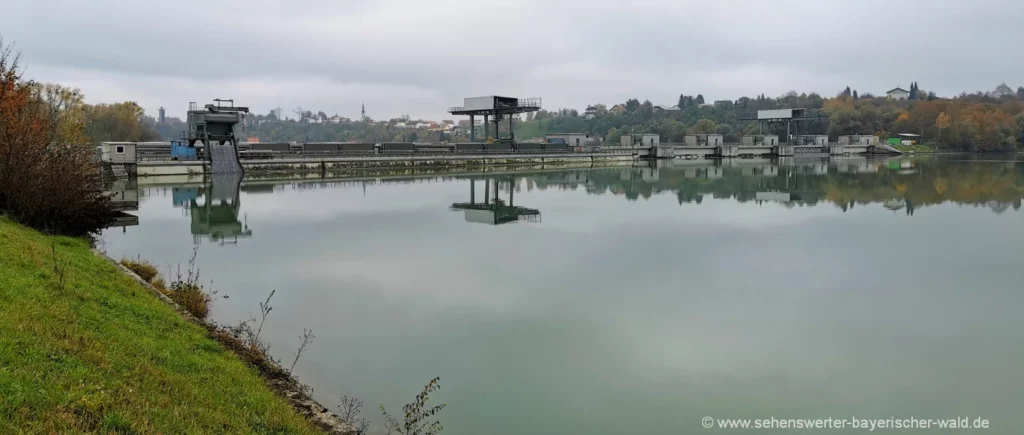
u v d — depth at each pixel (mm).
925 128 154250
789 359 14484
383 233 31469
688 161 120375
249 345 13422
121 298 12695
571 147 111062
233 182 61438
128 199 45500
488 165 93312
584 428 11141
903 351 15078
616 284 21016
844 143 140375
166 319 12492
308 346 14734
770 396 12617
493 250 26906
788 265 23828
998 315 17656
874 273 22578
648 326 16656
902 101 195250
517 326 16625
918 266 23719
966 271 22844
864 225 33812
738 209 41750
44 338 8461
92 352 8609
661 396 12500
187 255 25109
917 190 53594
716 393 12750
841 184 61094
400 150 89625
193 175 64188
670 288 20484
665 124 176500
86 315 10352
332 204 43906
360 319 16984
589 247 27703
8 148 21719
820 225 33938
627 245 28141
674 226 33875
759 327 16719
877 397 12641
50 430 6336
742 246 27812
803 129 164500
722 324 16969
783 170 88188
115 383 7957
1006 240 28859
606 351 14867
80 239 21828
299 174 73625
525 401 12188
